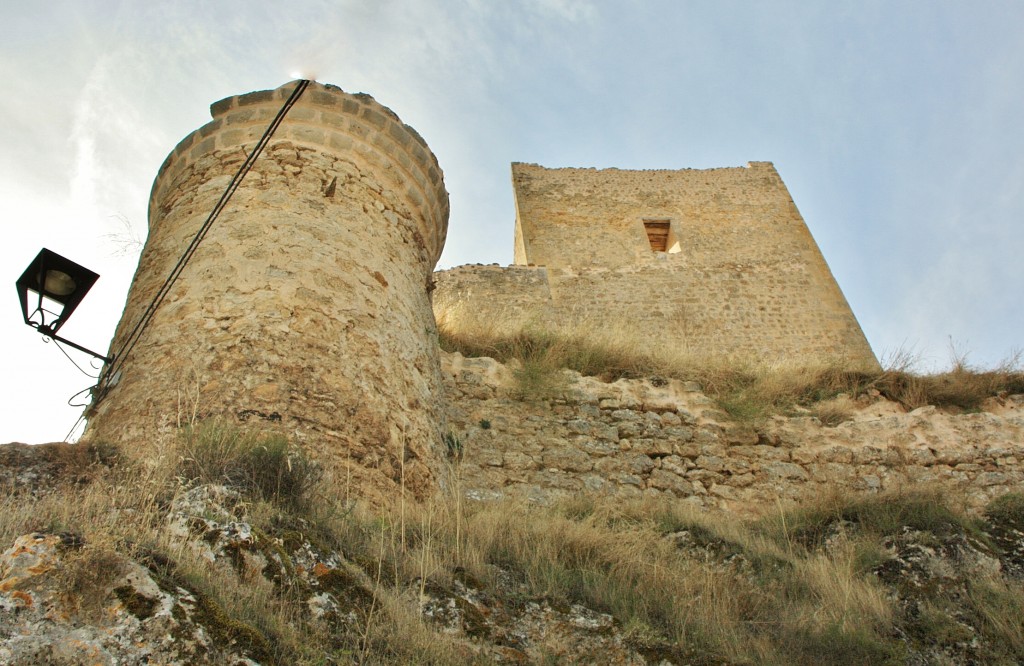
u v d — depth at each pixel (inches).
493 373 434.0
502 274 852.6
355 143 371.6
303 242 318.0
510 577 216.1
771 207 999.6
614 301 856.9
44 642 128.1
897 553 286.0
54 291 281.3
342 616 163.9
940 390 483.2
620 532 283.3
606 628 197.6
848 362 552.4
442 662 165.3
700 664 190.7
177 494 186.4
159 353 278.7
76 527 164.9
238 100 374.6
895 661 221.1
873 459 436.8
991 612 246.1
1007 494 360.5
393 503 264.8
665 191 1008.9
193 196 348.8
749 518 389.7
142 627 134.5
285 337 284.4
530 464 396.5
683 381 461.1
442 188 411.8
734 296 878.4
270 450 220.1
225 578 161.0
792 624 233.1
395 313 332.8
